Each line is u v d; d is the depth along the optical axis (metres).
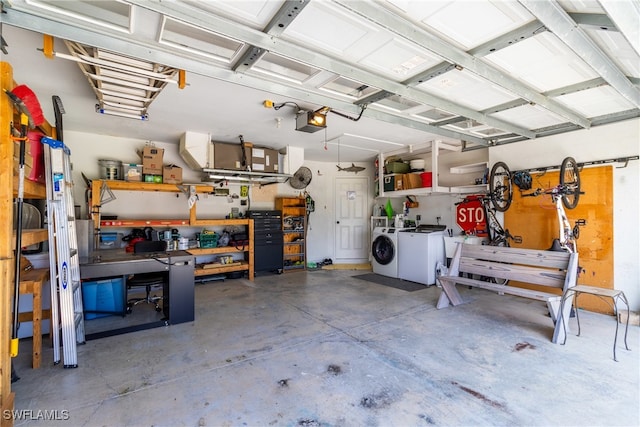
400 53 2.17
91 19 1.78
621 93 2.57
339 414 1.95
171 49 2.08
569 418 1.90
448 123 3.83
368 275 6.21
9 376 1.84
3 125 1.81
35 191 2.54
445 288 4.09
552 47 2.12
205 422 1.88
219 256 6.13
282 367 2.54
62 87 3.08
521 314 3.83
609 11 1.56
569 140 4.16
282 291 4.96
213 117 3.98
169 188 4.94
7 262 1.82
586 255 3.99
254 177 5.54
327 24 1.85
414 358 2.69
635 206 3.64
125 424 1.86
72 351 2.54
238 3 1.64
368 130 4.58
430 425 1.84
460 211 5.63
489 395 2.15
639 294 3.61
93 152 4.86
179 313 3.55
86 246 3.57
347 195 7.53
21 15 1.66
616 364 2.57
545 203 4.38
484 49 2.08
